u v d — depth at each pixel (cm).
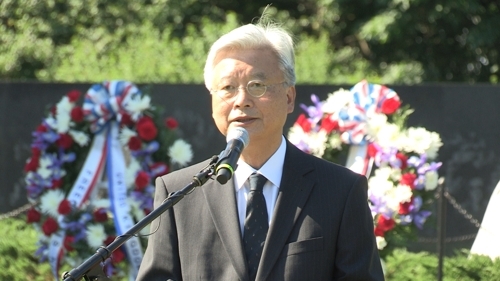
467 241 1836
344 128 1138
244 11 3192
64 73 2558
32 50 2780
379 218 1104
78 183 1238
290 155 635
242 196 630
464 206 1862
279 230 599
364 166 1133
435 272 1317
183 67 2527
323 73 2614
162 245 618
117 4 2928
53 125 1259
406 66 2755
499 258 1247
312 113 1174
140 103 1234
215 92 622
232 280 589
